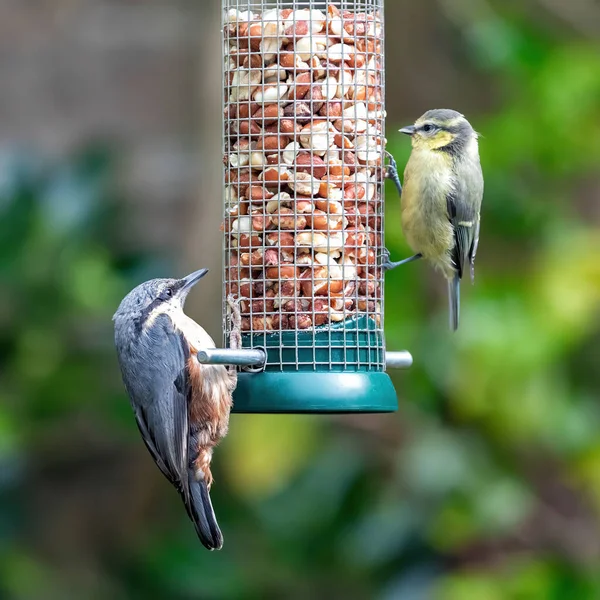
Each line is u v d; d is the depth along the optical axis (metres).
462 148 12.38
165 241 17.42
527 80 15.34
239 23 10.80
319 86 10.66
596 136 15.27
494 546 15.16
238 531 15.34
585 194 16.45
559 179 15.56
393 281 14.36
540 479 15.16
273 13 10.69
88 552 16.28
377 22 11.05
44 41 18.08
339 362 10.55
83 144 16.64
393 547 14.77
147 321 10.63
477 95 17.23
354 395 10.16
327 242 10.66
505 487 14.34
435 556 15.02
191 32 17.52
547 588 14.27
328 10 10.72
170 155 17.80
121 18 18.23
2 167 15.46
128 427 15.39
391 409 10.38
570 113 15.14
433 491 14.33
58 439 16.02
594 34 16.42
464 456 14.36
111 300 15.12
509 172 15.28
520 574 14.35
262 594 15.27
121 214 15.78
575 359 15.40
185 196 17.52
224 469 14.80
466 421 14.58
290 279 10.62
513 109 15.37
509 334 14.24
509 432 14.30
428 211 12.31
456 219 12.34
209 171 15.27
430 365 14.30
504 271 15.19
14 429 14.87
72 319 15.30
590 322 15.00
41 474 16.39
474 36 15.52
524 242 15.30
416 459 14.34
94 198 15.48
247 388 10.31
